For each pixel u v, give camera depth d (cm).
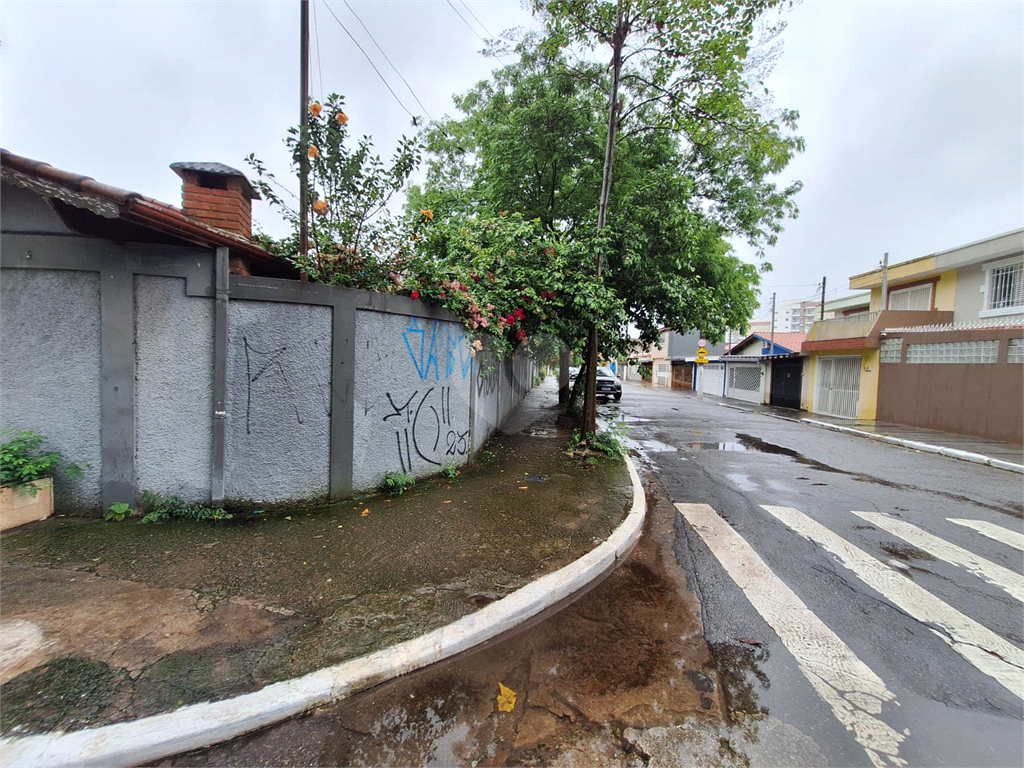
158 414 380
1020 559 404
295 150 409
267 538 358
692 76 689
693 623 295
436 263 532
